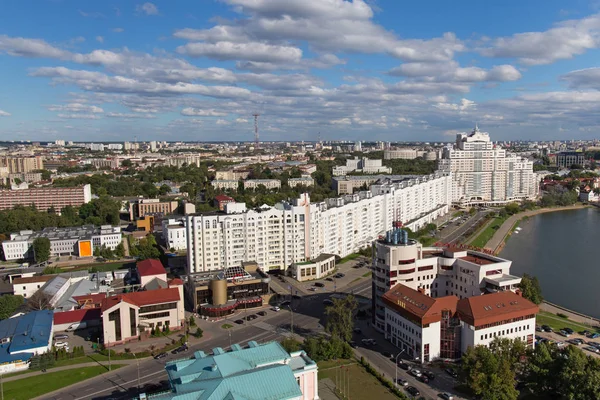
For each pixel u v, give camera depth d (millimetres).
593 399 157625
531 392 181375
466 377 180750
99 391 191125
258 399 143875
